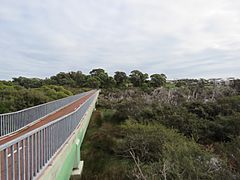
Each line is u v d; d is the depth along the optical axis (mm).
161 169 14555
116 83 125750
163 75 97750
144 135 22734
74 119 15500
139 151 21609
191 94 49188
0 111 27438
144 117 33250
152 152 21125
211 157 16016
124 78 127000
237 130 26234
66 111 27891
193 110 33844
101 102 65000
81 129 19641
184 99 43812
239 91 47469
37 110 22500
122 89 90125
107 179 18031
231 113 31578
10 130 16516
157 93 54344
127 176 17312
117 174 18625
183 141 21359
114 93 80312
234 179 13016
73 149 14422
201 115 32719
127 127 27281
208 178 13312
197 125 28453
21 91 37750
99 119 40844
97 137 28266
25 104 33156
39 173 7227
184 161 14781
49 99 39250
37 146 7473
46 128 8430
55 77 119562
